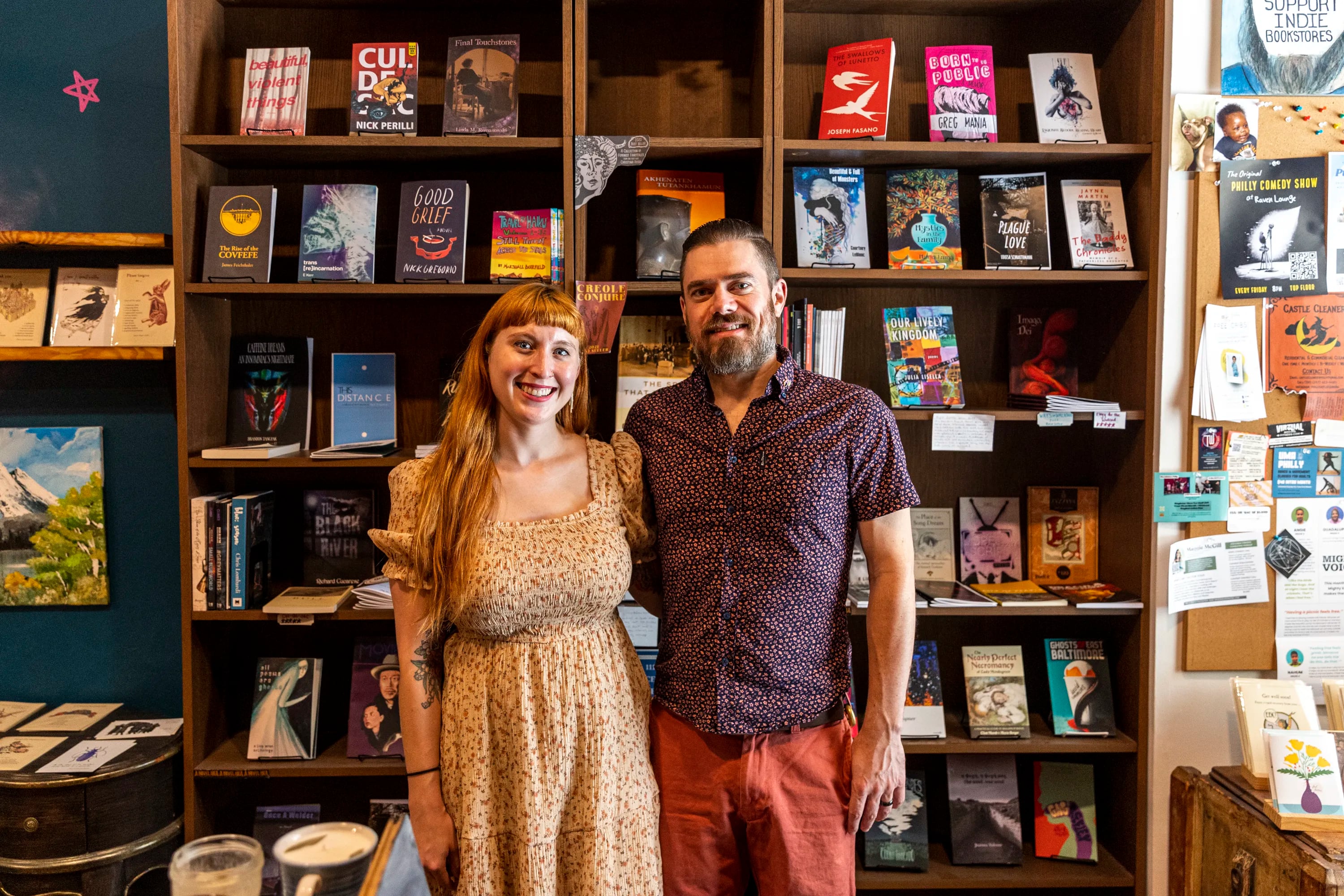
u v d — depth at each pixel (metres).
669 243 2.14
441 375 2.28
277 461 2.04
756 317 1.48
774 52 2.01
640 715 1.49
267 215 2.05
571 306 1.48
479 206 2.32
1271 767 1.81
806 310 2.06
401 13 2.29
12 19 2.28
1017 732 2.17
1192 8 2.05
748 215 2.29
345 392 2.27
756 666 1.45
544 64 2.30
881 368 2.38
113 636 2.37
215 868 0.81
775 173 2.03
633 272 2.31
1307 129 2.07
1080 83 2.18
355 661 2.18
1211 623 2.10
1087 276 2.08
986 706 2.19
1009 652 2.24
